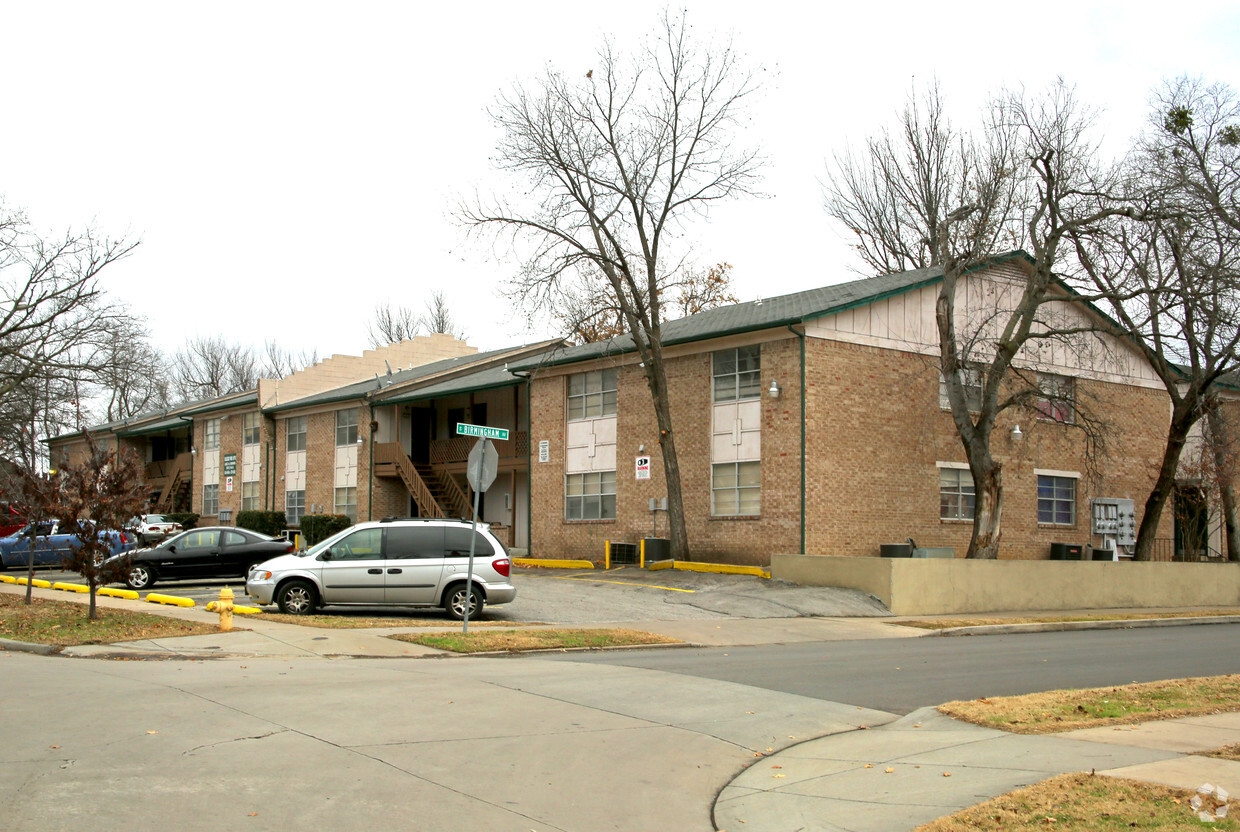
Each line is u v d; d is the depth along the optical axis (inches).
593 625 743.1
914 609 933.2
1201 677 523.2
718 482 1151.6
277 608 765.3
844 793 306.5
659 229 1206.3
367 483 1701.5
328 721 374.0
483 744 352.2
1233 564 1236.5
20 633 615.2
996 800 278.8
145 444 2488.9
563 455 1362.0
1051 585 1055.6
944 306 1086.4
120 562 677.3
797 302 1243.2
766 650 660.7
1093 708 421.4
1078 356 1210.6
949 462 1186.0
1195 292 1125.1
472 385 1515.7
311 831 251.6
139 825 249.0
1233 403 1459.2
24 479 695.7
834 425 1084.5
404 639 613.9
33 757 307.6
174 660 534.6
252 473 1993.1
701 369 1182.3
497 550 766.5
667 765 341.1
